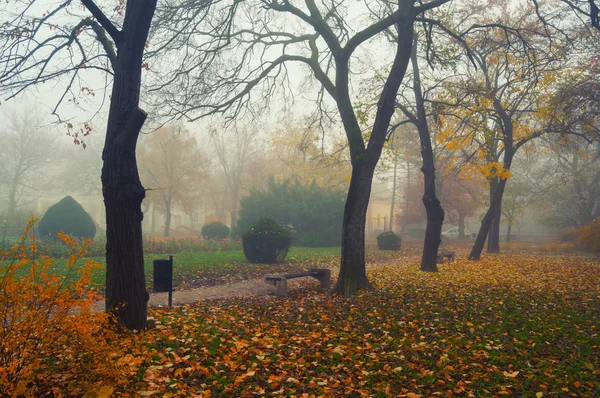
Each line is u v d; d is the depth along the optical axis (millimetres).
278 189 32812
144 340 5496
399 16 11148
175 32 11820
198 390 4730
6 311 3865
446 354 6320
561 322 8492
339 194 31922
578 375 5703
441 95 16922
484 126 19031
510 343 7043
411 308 9383
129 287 6570
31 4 7992
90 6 6371
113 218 6617
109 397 4105
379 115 11539
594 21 12172
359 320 8375
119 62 6730
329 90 12898
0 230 34188
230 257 19531
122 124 6664
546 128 21906
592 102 17391
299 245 30734
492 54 20203
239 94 13703
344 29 14594
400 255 26672
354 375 5500
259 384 5055
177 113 12945
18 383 3719
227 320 7961
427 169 16953
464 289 11984
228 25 12930
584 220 37875
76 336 4180
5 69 7688
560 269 18172
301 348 6484
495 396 4980
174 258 18203
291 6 12641
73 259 4508
